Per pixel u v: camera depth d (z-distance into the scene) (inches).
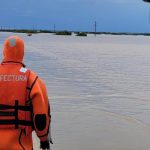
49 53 1888.5
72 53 1971.0
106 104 514.9
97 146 303.9
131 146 306.2
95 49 2541.8
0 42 2947.8
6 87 125.9
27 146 125.6
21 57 131.6
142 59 1658.5
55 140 317.1
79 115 425.7
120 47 3085.6
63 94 590.6
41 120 123.3
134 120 406.6
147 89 687.1
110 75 943.7
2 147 123.6
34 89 125.0
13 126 124.3
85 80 810.2
